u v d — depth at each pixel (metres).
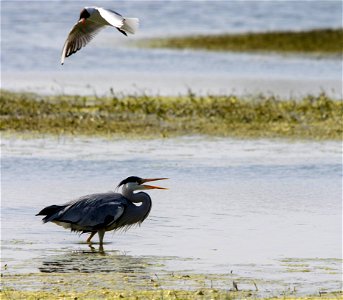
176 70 36.16
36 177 16.34
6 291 9.43
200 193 15.19
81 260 11.13
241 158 18.45
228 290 9.55
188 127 22.14
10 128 21.44
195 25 57.06
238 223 13.09
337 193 15.29
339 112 24.39
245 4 72.94
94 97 27.69
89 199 12.27
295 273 10.38
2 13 61.72
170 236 12.41
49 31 51.94
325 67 37.75
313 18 63.50
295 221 13.22
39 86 30.30
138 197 12.48
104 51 41.97
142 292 9.43
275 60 40.03
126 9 67.69
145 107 24.38
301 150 19.47
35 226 13.00
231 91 29.69
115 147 19.50
